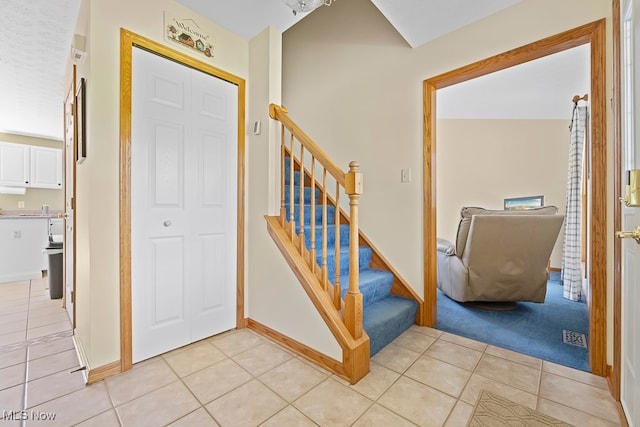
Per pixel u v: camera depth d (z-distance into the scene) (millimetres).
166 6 1784
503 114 4516
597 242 1555
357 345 1539
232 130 2170
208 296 2035
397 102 2471
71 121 2154
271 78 2107
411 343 1969
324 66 3076
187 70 1912
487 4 1846
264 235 2102
